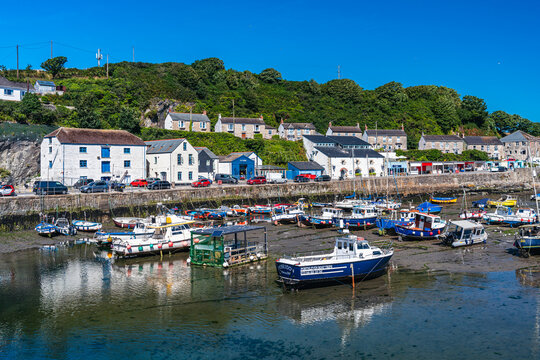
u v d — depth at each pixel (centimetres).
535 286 2672
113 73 11606
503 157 13400
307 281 2656
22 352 1902
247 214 5847
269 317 2261
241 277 2945
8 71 10575
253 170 8519
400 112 14375
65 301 2503
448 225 4272
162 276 2991
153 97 10725
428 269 3081
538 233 3488
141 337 2036
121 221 4791
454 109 15488
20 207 4591
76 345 1962
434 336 2012
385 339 1994
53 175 6291
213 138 9631
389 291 2638
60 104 8906
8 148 6619
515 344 1917
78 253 3684
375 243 3959
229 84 13425
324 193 7462
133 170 6850
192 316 2275
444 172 10881
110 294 2619
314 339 2008
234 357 1847
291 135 11312
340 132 11956
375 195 7975
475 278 2858
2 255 3612
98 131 6819
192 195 5975
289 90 14650
